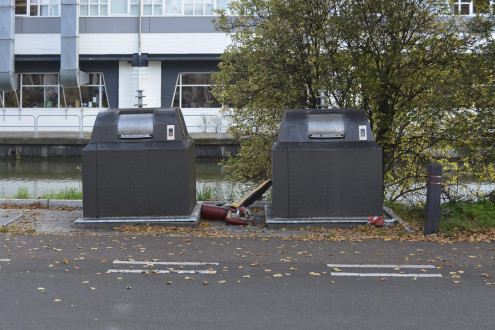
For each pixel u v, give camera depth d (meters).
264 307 5.27
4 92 35.91
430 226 8.66
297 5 10.72
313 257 7.20
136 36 34.66
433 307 5.26
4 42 34.59
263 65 11.66
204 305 5.32
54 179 20.94
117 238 8.41
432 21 10.98
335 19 10.52
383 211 10.05
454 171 12.01
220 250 7.60
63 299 5.48
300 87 11.65
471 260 7.02
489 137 10.75
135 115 9.60
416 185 12.12
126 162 9.41
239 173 13.32
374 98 11.07
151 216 9.47
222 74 12.98
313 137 9.38
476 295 5.62
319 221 9.24
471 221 9.53
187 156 9.45
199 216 9.92
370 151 9.27
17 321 4.87
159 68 35.06
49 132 35.09
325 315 5.05
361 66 10.66
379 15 10.59
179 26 34.47
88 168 9.38
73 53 34.09
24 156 30.45
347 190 9.30
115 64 35.25
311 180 9.31
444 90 10.57
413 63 10.82
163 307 5.26
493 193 11.24
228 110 13.53
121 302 5.40
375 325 4.80
